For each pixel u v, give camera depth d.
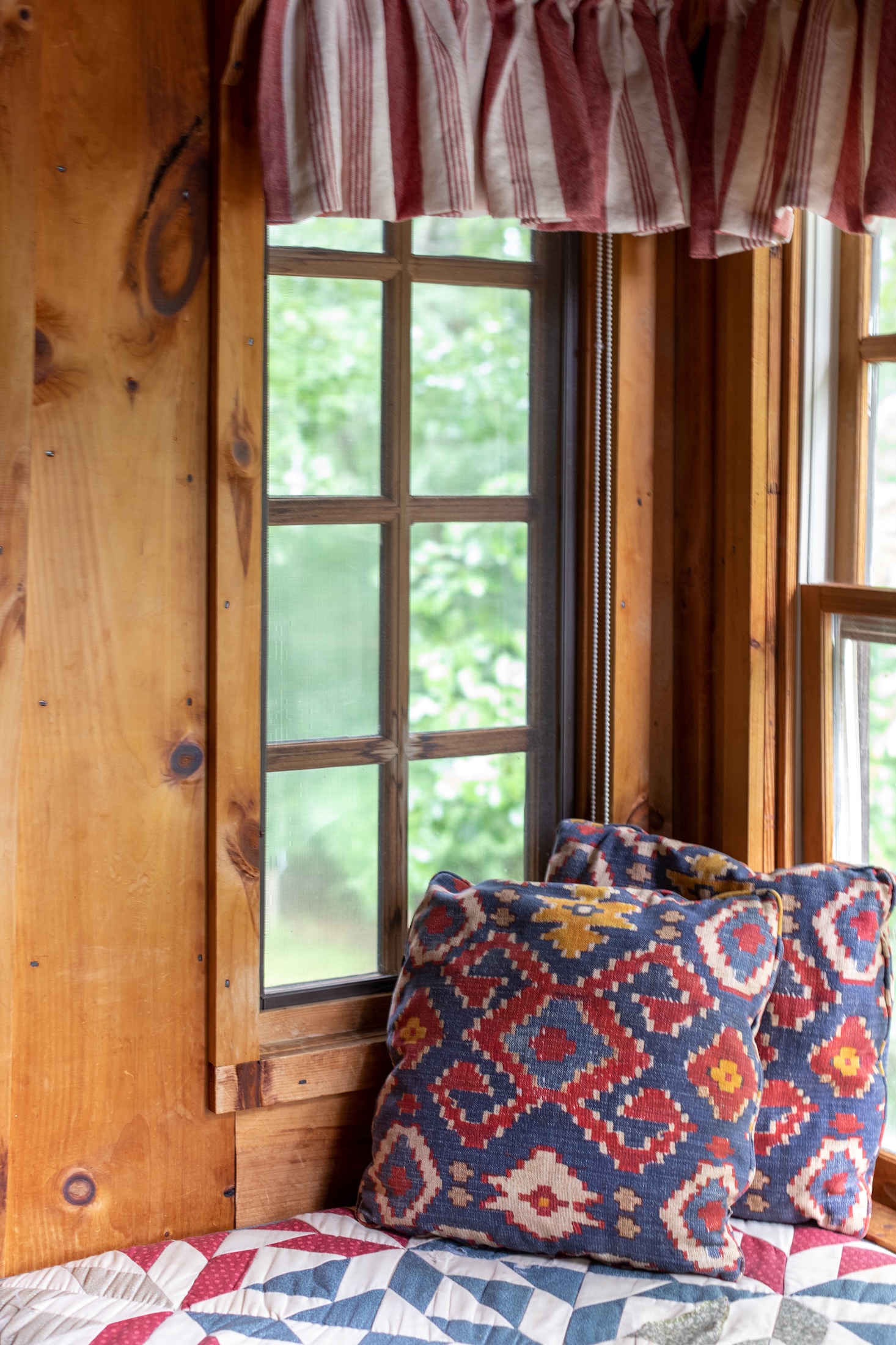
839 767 1.65
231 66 1.37
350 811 1.68
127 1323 1.29
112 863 1.47
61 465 1.41
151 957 1.50
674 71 1.55
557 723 1.79
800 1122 1.44
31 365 1.35
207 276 1.47
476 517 1.71
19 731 1.38
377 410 1.64
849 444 1.64
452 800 1.74
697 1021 1.39
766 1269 1.36
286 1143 1.60
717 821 1.74
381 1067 1.64
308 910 1.67
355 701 1.67
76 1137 1.47
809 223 1.61
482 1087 1.41
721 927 1.45
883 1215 1.54
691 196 1.54
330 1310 1.30
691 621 1.76
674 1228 1.34
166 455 1.46
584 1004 1.41
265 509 1.57
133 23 1.40
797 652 1.67
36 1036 1.44
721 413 1.68
